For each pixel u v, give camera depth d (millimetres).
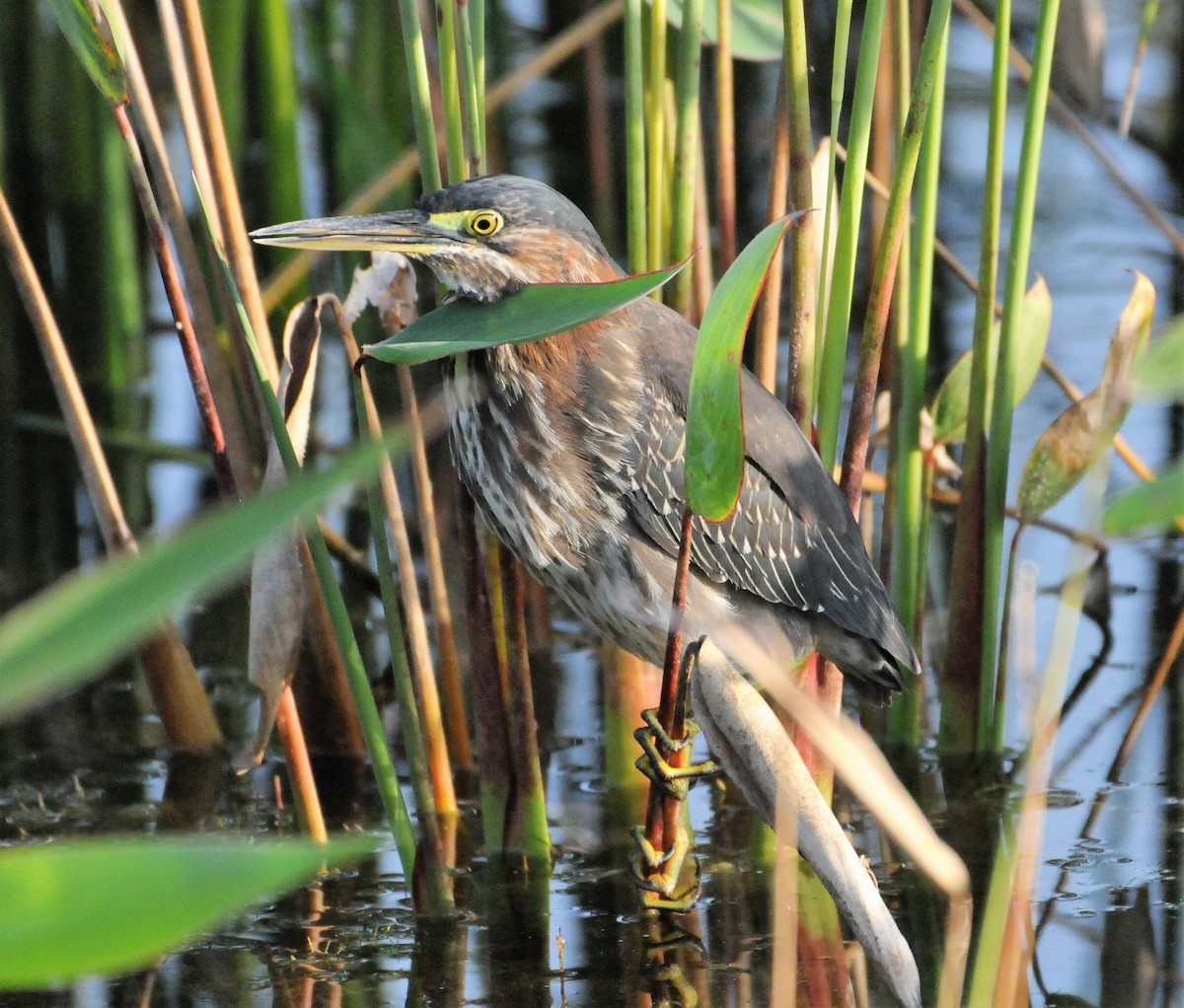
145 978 6586
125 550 8406
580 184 15883
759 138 16734
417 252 7176
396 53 15430
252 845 2734
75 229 15164
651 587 7574
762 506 7656
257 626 7152
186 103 7250
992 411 8164
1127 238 14906
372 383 13461
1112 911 6973
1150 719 8852
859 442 7172
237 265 7570
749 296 4762
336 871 7613
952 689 8609
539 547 7539
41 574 10758
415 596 7887
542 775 8297
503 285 7250
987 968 5734
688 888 7336
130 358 13969
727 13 7680
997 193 7770
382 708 9375
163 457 12438
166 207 7598
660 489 7484
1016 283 7852
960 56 17344
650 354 7535
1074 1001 6270
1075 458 8180
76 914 2631
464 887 7457
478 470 7508
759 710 5324
